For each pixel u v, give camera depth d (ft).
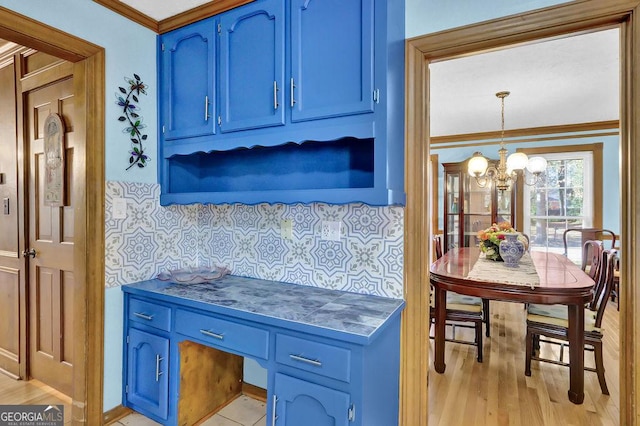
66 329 6.73
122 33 6.15
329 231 5.99
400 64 5.08
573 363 6.87
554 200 15.47
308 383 4.27
